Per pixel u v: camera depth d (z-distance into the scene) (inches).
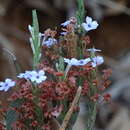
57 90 15.2
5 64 32.4
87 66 15.7
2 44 33.3
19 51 33.8
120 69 34.6
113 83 33.7
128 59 35.2
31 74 15.2
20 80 15.8
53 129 16.1
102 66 34.6
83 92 16.2
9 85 15.7
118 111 31.9
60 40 16.3
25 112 15.8
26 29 35.7
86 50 16.3
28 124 15.9
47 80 15.9
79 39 16.2
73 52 16.2
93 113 16.5
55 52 16.3
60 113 15.8
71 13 35.0
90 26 16.2
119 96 32.7
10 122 16.3
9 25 35.4
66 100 15.9
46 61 16.4
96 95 16.1
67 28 16.2
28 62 33.4
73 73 15.7
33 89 15.4
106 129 31.1
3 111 16.6
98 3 35.6
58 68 15.8
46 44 16.4
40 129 15.8
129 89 32.9
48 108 15.7
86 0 35.1
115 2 35.7
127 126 31.0
